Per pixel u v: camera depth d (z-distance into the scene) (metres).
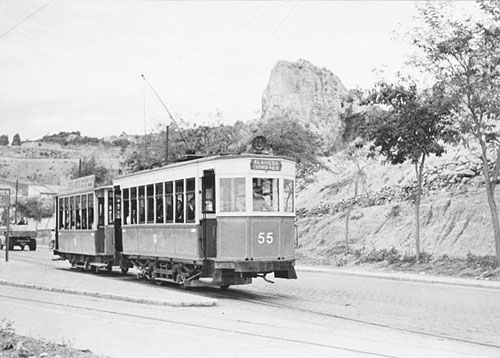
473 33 26.89
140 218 23.66
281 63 78.88
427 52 27.81
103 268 30.44
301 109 74.81
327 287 23.11
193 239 19.66
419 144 29.55
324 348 10.77
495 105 26.42
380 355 10.21
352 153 44.38
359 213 39.06
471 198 33.16
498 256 26.12
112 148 176.75
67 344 10.81
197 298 17.34
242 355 10.16
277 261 18.67
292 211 19.38
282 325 13.53
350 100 35.94
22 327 13.09
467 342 11.95
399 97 29.98
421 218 34.25
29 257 43.81
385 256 31.83
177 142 50.81
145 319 14.24
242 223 18.39
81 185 29.80
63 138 192.12
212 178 19.30
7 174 151.50
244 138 50.22
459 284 23.91
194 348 10.77
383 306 17.48
